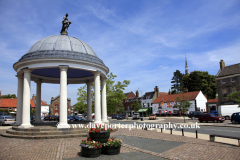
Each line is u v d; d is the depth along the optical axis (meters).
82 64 16.59
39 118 21.20
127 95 92.38
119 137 14.37
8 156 8.90
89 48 19.03
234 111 36.09
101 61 18.97
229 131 18.84
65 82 15.54
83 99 39.28
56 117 42.94
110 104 38.56
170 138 14.23
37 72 20.52
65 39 17.86
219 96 45.59
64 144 11.38
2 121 26.94
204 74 69.44
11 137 13.62
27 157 8.73
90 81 23.12
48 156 8.91
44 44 17.09
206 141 13.01
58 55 15.77
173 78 93.25
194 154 9.39
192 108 54.78
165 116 59.28
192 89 67.62
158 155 9.17
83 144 8.95
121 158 8.72
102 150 9.46
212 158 8.64
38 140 12.62
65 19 20.00
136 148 10.58
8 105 58.50
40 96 21.89
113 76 39.41
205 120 31.72
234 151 9.92
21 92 18.22
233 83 43.06
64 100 15.19
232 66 45.22
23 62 15.88
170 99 62.66
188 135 16.16
